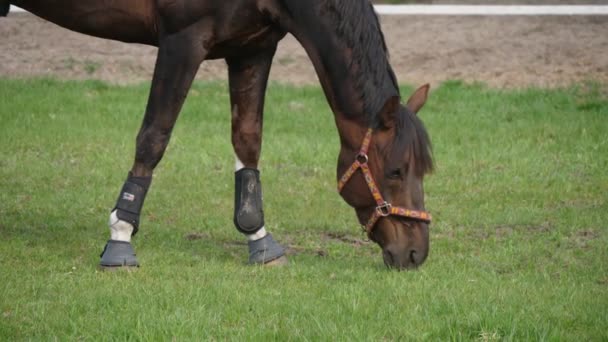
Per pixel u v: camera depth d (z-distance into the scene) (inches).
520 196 557.0
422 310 351.9
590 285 394.9
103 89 800.9
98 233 473.4
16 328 331.6
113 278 391.9
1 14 432.8
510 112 740.7
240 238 480.1
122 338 323.6
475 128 702.5
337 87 391.2
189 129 701.3
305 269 412.2
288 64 880.3
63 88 789.2
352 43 386.3
